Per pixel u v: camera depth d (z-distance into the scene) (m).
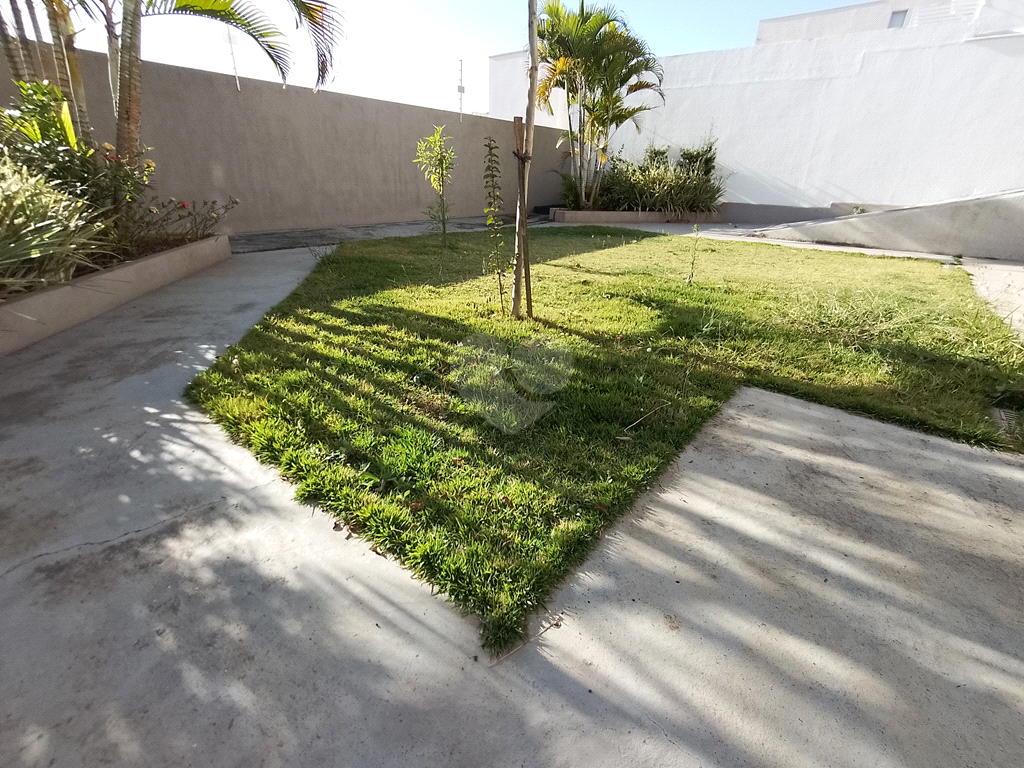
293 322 3.67
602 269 6.02
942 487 2.00
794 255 7.76
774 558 1.63
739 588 1.51
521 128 3.40
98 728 1.12
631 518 1.78
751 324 3.90
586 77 11.20
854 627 1.40
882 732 1.14
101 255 4.49
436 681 1.23
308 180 8.73
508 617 1.37
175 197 7.24
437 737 1.11
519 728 1.13
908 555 1.65
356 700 1.19
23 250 3.14
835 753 1.10
